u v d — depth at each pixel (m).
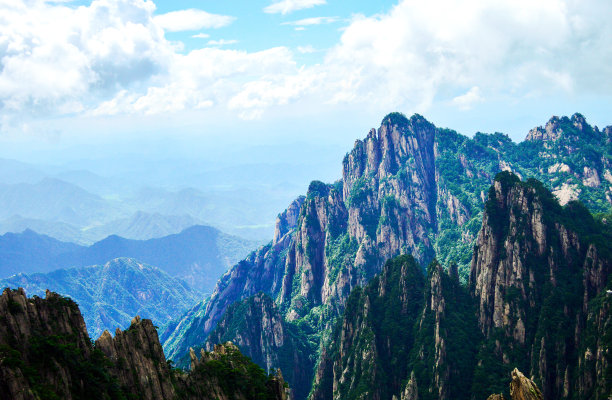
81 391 90.56
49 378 87.75
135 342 103.88
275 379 121.81
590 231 199.88
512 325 187.00
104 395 92.06
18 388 82.25
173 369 112.38
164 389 102.62
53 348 90.25
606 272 177.50
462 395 182.88
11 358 83.69
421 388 189.62
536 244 195.00
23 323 89.75
